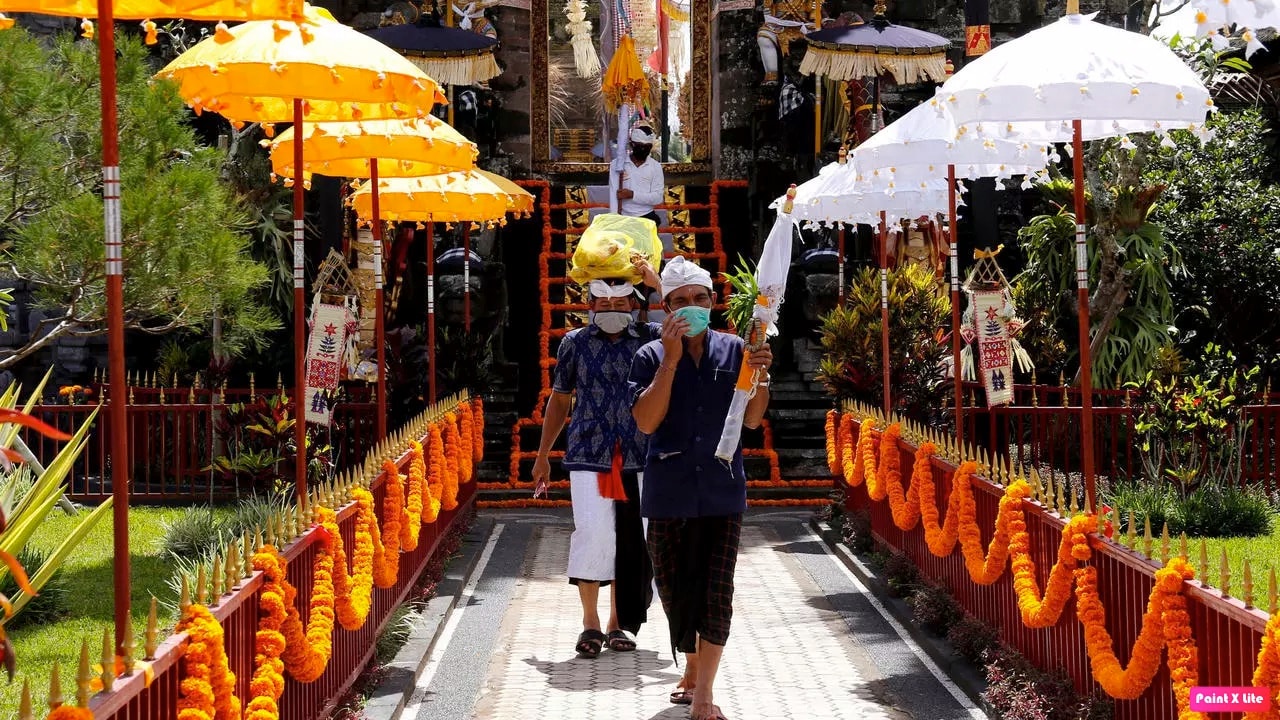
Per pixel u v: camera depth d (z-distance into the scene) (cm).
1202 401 1300
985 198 1988
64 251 920
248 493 1464
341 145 1039
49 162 929
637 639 931
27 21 1853
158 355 1934
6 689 691
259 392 1534
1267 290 1844
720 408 684
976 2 1948
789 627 964
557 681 809
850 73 1834
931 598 922
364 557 736
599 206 2191
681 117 2586
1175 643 498
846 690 783
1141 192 1766
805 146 2092
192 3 553
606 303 877
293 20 561
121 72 966
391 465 862
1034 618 666
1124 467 1473
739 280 681
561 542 1383
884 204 1348
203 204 988
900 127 1070
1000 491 779
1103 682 570
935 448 954
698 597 685
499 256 2014
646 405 665
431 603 1018
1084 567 619
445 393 1572
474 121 2138
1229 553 1046
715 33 2278
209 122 1952
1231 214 1855
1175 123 851
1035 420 1384
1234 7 557
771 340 1878
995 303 1081
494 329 1936
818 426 1822
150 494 1502
